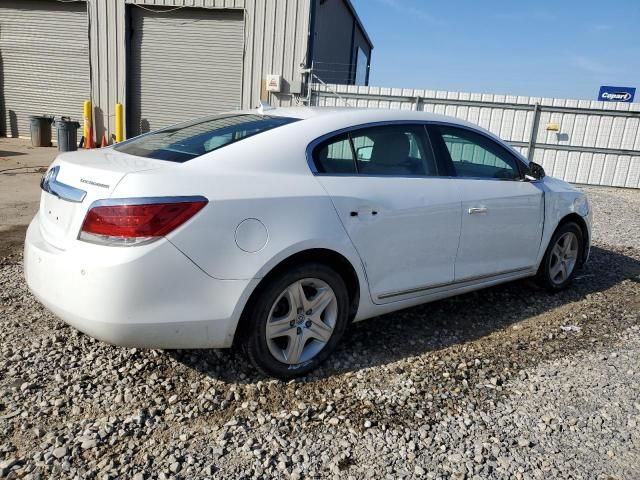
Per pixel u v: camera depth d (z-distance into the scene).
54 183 3.20
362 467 2.63
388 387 3.36
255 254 3.02
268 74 14.91
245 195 3.03
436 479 2.57
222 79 15.51
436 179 4.01
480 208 4.20
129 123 15.98
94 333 2.85
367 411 3.08
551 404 3.25
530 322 4.52
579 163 13.27
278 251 3.08
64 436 2.74
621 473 2.66
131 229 2.75
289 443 2.78
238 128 3.57
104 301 2.76
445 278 4.09
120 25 15.27
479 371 3.62
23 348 3.57
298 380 3.38
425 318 4.48
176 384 3.26
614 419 3.12
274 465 2.61
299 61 14.74
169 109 15.88
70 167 3.16
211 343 3.03
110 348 3.62
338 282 3.42
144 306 2.79
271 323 3.20
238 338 3.20
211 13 15.12
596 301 5.09
